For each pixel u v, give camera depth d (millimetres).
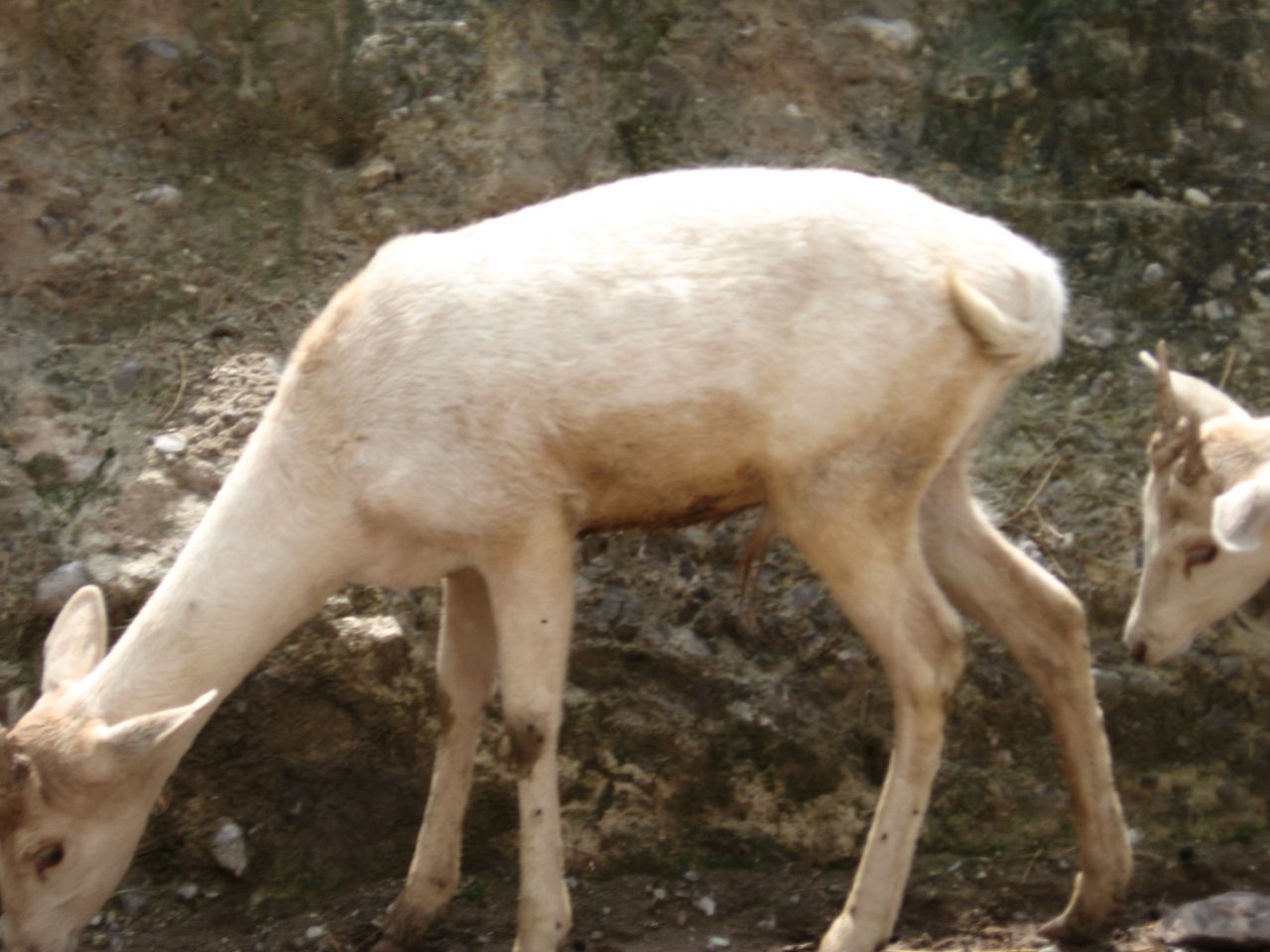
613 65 12344
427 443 8266
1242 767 10477
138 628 8406
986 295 8445
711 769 10188
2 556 10094
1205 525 9445
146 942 9383
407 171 11828
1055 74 12539
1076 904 9195
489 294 8367
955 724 10453
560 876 8586
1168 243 12047
